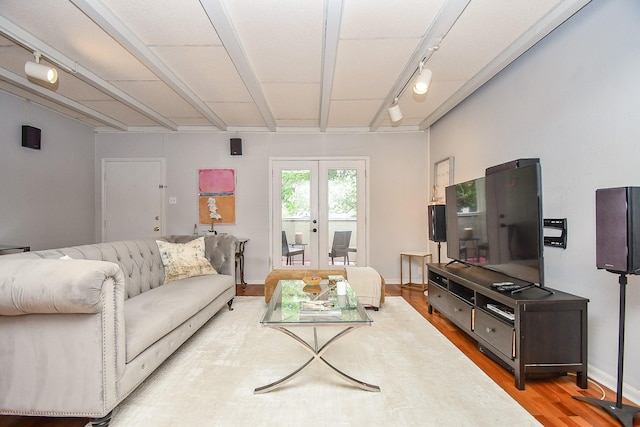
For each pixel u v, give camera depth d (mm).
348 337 2699
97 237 4867
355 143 4945
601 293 1966
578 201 2113
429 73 2582
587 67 2035
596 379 1992
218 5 1938
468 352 2428
